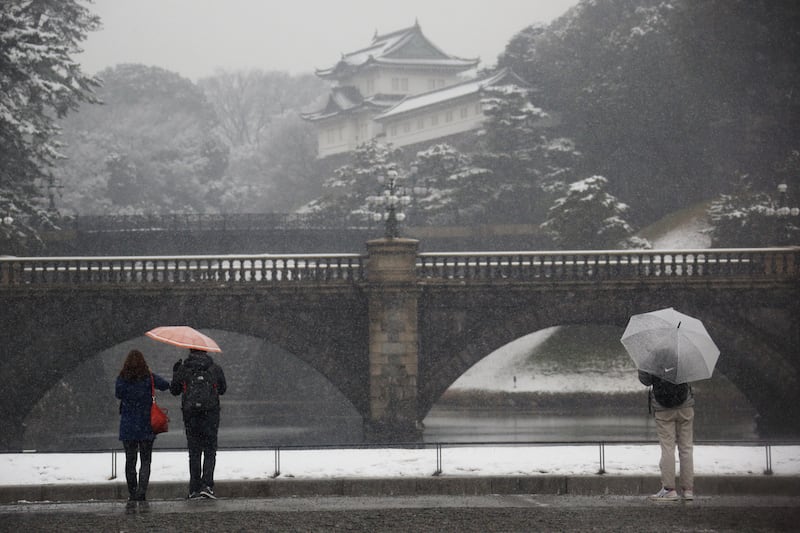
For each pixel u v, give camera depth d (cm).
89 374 11469
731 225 12594
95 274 8456
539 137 15838
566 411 10819
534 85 17462
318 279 7900
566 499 2878
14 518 2578
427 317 7950
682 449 2794
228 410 12169
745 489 3003
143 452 2883
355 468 3195
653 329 2750
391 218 8062
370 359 7819
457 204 15225
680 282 7888
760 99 14488
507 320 7944
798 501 2798
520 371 11794
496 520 2470
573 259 7956
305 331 7931
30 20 11456
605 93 16025
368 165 17062
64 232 12800
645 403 11025
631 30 16038
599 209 12912
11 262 7806
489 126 15825
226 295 7869
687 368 2702
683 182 15700
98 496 2997
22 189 11050
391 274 7788
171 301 7862
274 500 2909
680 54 14775
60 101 10862
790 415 7988
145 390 2877
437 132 19375
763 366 7938
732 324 7919
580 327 12225
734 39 14112
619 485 3030
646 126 15725
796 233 11744
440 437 8206
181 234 13462
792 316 7919
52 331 7856
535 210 15262
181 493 3038
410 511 2650
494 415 10488
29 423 9669
